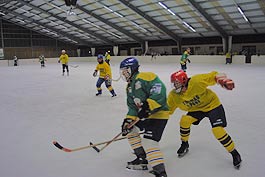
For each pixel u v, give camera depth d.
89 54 41.00
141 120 2.66
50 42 39.03
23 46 36.75
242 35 24.39
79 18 28.64
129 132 2.77
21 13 31.36
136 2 21.97
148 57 28.84
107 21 28.00
